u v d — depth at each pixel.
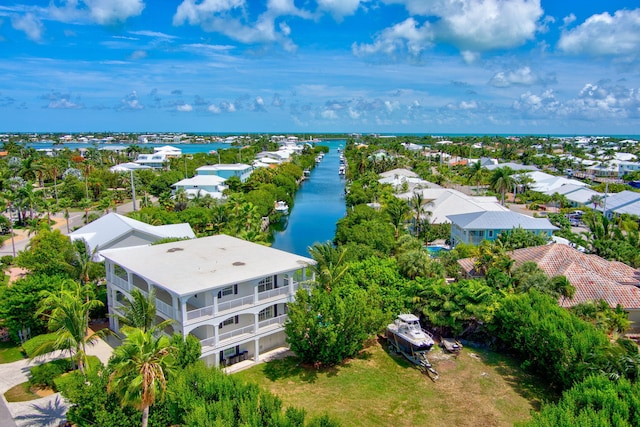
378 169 162.12
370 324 39.41
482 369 38.84
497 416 32.16
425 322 45.22
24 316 40.50
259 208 95.00
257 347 39.03
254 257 42.75
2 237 79.75
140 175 142.25
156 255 43.34
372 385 36.03
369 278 45.84
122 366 23.00
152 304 29.81
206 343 36.28
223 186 123.06
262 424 24.27
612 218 87.38
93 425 26.33
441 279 45.31
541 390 35.47
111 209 107.94
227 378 27.59
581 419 23.66
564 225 81.94
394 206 78.00
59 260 47.00
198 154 198.12
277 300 40.09
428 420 31.61
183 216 80.88
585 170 178.62
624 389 26.61
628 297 43.09
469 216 74.25
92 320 47.09
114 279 43.41
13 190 101.19
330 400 33.62
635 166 166.12
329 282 42.59
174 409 26.33
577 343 32.50
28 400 32.66
